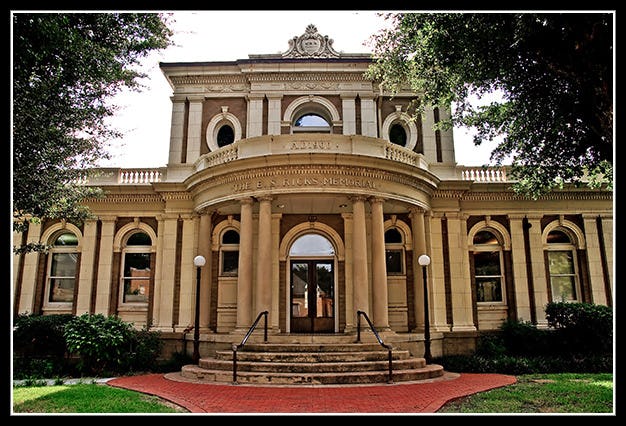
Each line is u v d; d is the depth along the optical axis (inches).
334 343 593.3
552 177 592.1
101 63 482.0
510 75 506.9
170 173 816.9
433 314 738.8
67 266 816.9
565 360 641.0
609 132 402.6
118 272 799.7
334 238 776.9
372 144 690.8
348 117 824.3
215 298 767.7
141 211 815.7
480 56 477.4
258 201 673.6
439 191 795.4
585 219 810.2
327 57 869.2
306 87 839.7
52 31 387.5
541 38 423.8
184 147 834.2
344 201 710.5
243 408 362.0
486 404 380.2
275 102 832.9
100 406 365.1
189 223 794.2
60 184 552.1
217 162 728.3
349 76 841.5
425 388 454.6
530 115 541.6
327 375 485.1
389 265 788.0
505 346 719.7
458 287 768.3
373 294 650.2
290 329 756.6
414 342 654.5
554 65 433.7
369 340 613.0
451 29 466.0
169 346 729.0
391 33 573.9
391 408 358.9
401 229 791.1
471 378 535.5
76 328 608.7
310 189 645.9
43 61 432.5
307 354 542.6
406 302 763.4
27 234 808.3
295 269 781.9
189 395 421.4
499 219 812.6
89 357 606.5
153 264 799.1
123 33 506.0
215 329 756.0
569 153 560.4
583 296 790.5
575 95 478.9
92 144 557.0
